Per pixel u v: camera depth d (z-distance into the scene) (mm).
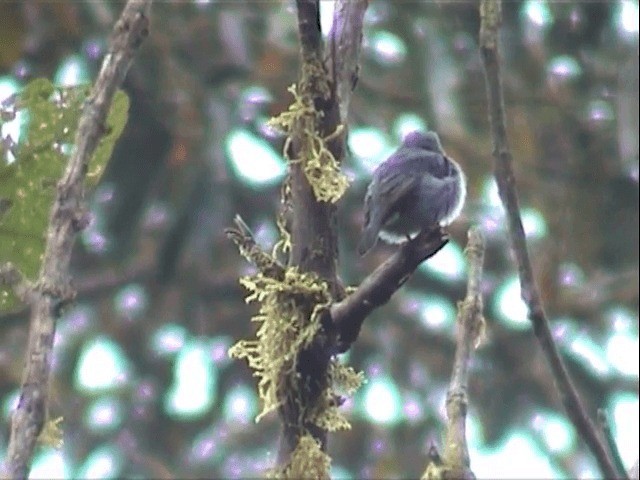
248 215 15531
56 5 13914
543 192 16719
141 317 16172
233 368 16297
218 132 15250
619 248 16578
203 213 15281
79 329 16062
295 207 4684
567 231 16609
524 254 4258
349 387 4730
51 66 13930
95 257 15672
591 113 16797
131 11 3574
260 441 16234
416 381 16297
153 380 16266
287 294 4617
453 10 16297
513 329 16328
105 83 3500
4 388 14656
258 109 15641
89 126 3443
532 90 16734
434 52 15797
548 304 15930
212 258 16016
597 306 16062
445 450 3906
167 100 15305
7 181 4496
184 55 15359
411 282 16188
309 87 4742
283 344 4594
